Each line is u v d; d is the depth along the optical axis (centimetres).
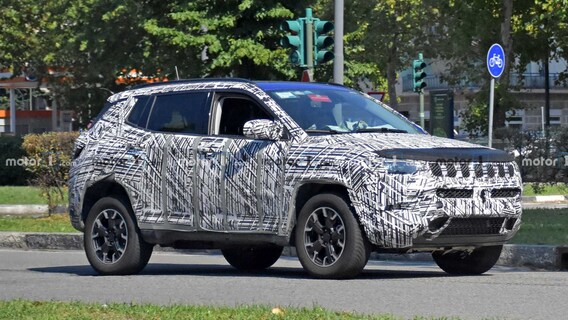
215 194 1291
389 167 1167
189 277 1301
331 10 4612
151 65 4803
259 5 4028
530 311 949
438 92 3325
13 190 3466
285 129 1255
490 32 4681
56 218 2341
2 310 945
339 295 1073
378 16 5803
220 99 1331
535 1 3988
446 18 5678
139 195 1358
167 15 4400
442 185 1174
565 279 1222
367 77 4781
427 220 1163
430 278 1235
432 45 5988
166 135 1350
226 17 4047
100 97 5884
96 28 4906
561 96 8012
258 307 950
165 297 1096
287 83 1339
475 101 5300
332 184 1204
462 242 1198
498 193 1221
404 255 1612
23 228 2092
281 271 1452
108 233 1388
